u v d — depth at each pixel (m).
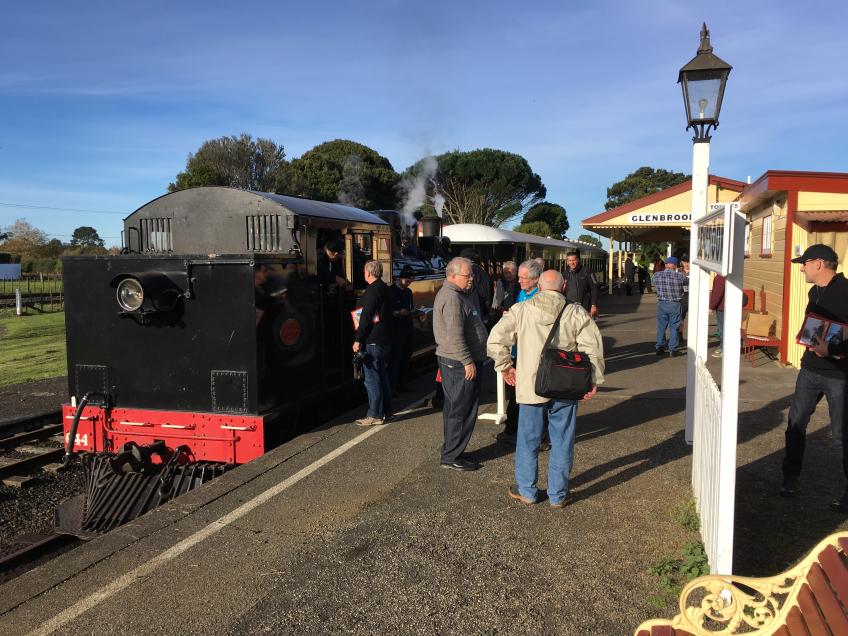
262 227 6.55
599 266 37.09
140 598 3.42
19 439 7.72
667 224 18.33
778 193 9.99
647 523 4.17
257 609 3.31
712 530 3.29
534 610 3.25
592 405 7.36
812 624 2.21
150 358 6.00
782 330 9.48
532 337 4.36
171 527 4.29
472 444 6.05
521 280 5.93
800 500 4.46
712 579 2.48
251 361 5.75
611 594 3.37
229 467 5.79
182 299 5.88
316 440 6.18
